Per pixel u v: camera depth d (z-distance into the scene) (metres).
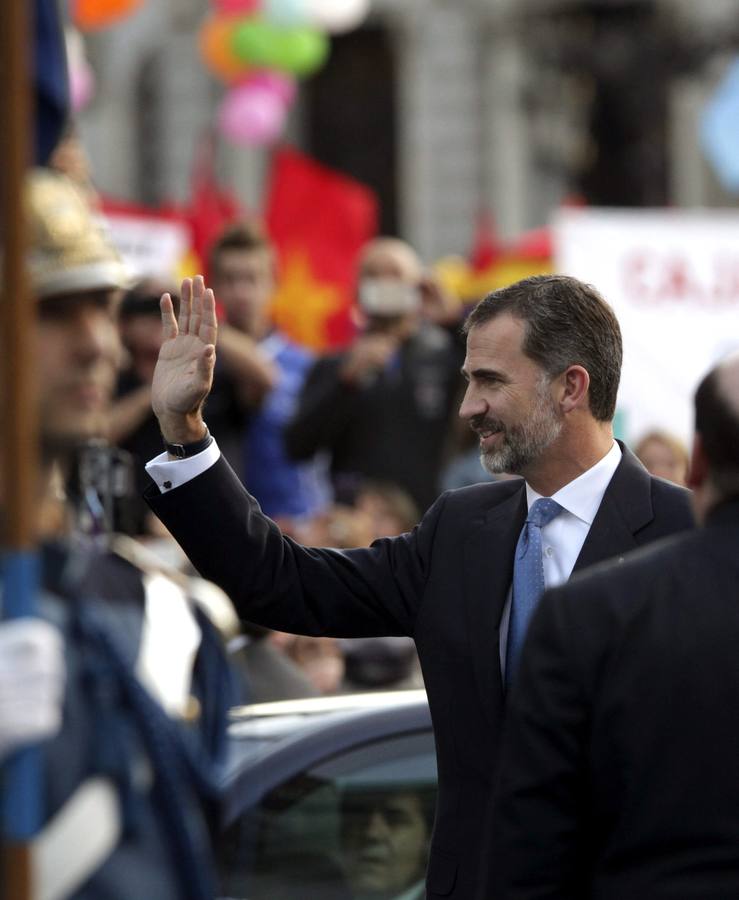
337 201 28.58
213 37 38.31
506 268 30.05
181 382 10.74
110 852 7.01
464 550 10.88
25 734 6.71
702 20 60.31
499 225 69.88
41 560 7.39
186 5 71.62
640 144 57.12
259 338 21.61
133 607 7.50
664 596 8.57
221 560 10.88
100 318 7.64
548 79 57.88
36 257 7.47
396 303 21.31
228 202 29.59
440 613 10.77
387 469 22.36
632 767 8.40
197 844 7.23
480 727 10.47
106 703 7.17
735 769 8.35
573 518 10.70
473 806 10.43
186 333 10.91
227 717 7.68
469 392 10.81
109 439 16.75
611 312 10.86
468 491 11.30
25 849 6.80
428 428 22.59
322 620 11.15
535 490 10.87
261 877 10.63
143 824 7.13
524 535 10.74
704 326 25.64
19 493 7.09
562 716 8.49
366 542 20.39
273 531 11.09
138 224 25.95
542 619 8.73
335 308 28.48
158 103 73.44
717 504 8.81
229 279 21.23
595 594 8.65
